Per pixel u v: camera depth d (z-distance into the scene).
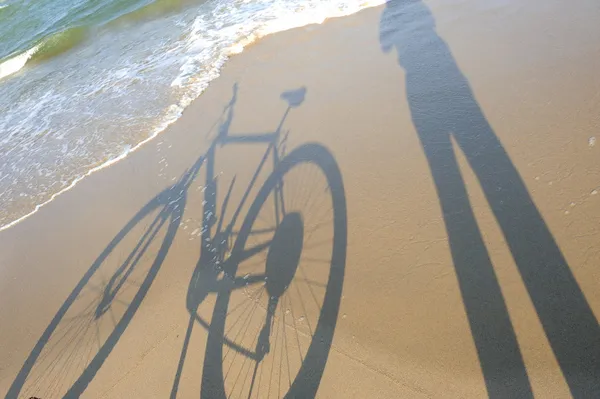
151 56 8.42
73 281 4.52
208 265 4.16
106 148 6.26
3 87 9.31
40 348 3.98
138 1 11.42
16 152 6.80
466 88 5.15
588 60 4.94
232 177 5.02
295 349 3.33
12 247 5.19
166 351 3.60
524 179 3.94
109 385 3.50
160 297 4.04
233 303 3.77
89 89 7.96
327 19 7.61
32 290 4.57
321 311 3.51
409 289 3.46
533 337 2.96
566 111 4.43
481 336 3.06
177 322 3.79
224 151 5.44
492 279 3.34
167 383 3.39
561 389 2.71
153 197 5.16
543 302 3.12
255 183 4.85
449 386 2.89
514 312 3.12
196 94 6.77
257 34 7.79
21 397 3.64
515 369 2.86
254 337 3.49
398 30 6.68
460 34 6.12
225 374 3.32
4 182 6.27
